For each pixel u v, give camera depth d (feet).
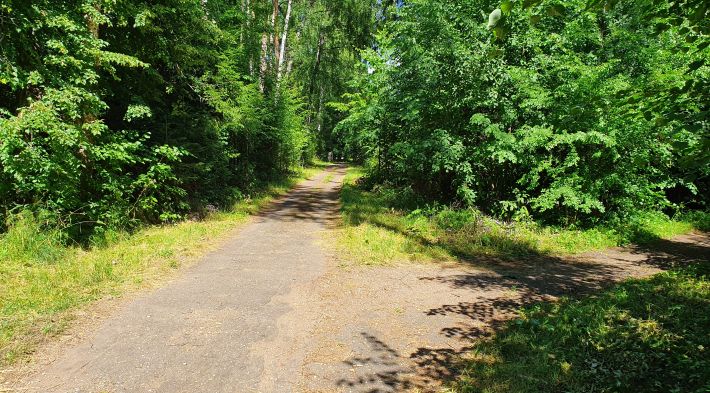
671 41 27.09
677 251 33.37
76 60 25.32
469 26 37.65
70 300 17.13
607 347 13.70
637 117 11.19
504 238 32.91
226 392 11.50
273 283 21.53
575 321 16.12
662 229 41.32
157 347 13.96
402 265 26.14
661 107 10.45
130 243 26.89
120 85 34.14
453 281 23.16
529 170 40.42
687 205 53.83
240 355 13.67
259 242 31.50
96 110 26.89
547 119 35.63
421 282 22.77
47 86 24.64
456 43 37.19
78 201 25.64
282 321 16.66
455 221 36.78
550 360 13.20
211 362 13.12
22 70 23.52
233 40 52.37
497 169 41.91
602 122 33.78
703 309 17.53
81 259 22.52
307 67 119.96
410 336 15.65
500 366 12.90
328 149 185.88
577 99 33.35
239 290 20.22
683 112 9.84
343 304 18.94
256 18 71.31
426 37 39.34
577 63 36.63
